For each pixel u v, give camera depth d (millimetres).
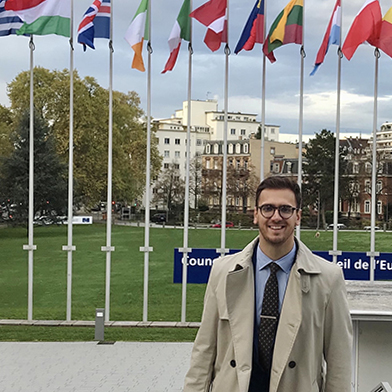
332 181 66312
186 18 11469
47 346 10320
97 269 27188
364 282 6633
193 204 76000
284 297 3258
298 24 11352
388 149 70250
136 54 11391
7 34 11602
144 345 10422
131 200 56281
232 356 3318
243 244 46094
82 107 46312
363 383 5309
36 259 31203
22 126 44438
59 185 44906
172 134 104875
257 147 78938
